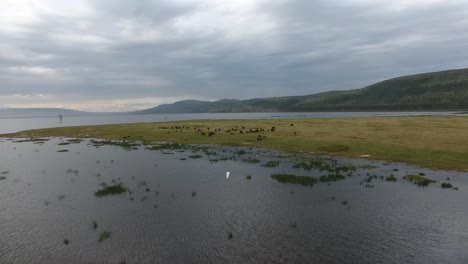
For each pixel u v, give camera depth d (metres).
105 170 38.12
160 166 40.31
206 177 34.09
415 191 28.06
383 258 16.47
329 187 29.64
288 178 32.88
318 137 64.56
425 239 18.61
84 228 20.25
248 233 19.53
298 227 20.42
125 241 18.36
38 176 35.25
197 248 17.56
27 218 22.08
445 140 55.06
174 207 24.22
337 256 16.67
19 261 16.30
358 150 49.03
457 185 29.86
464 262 16.08
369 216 22.20
